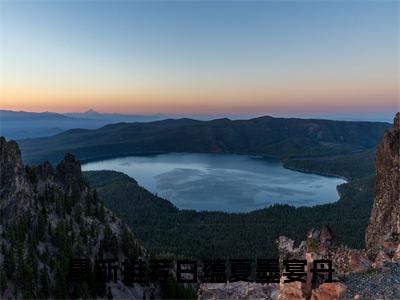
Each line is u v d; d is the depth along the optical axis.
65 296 124.50
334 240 67.56
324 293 43.38
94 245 154.50
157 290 139.62
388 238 65.50
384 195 104.75
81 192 177.12
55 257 137.62
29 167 172.12
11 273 123.69
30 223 145.62
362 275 47.25
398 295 40.62
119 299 131.50
